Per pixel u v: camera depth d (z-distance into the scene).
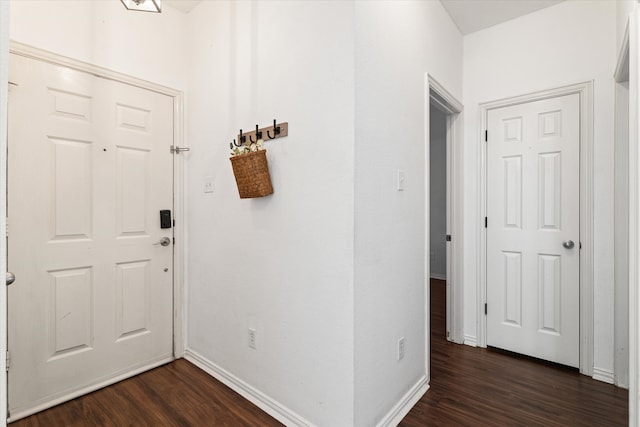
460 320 2.73
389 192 1.72
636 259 1.36
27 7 1.76
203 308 2.31
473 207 2.69
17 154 1.74
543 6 2.34
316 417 1.60
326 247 1.56
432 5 2.19
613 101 2.10
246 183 1.79
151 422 1.71
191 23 2.44
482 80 2.63
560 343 2.32
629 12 1.60
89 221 1.99
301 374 1.67
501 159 2.56
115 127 2.10
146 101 2.24
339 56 1.50
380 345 1.65
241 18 2.02
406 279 1.89
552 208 2.35
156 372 2.24
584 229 2.21
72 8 1.92
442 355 2.50
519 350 2.49
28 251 1.78
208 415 1.77
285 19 1.75
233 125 2.07
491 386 2.06
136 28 2.20
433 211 5.28
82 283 1.97
